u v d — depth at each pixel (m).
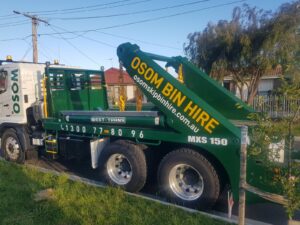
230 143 4.11
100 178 6.08
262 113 2.81
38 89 7.32
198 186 4.60
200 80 5.79
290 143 2.77
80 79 7.45
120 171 5.39
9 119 7.29
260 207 4.78
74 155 6.28
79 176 6.39
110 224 3.89
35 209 4.30
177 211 4.27
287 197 2.71
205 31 18.89
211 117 4.26
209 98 5.69
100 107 7.99
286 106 2.70
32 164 7.40
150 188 5.54
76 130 6.03
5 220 3.98
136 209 4.32
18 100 7.11
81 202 4.54
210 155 4.43
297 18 15.64
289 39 15.49
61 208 4.32
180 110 4.55
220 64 17.55
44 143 6.87
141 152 5.05
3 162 7.17
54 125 6.45
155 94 4.82
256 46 16.62
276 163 2.87
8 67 7.20
